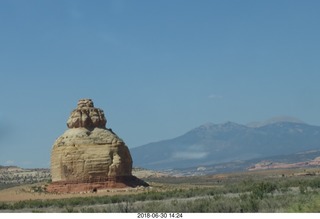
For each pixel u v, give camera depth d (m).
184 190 162.50
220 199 92.94
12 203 146.62
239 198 93.62
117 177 197.25
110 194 172.62
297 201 78.12
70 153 198.25
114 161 198.25
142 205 95.00
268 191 112.12
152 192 160.38
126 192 179.75
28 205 132.00
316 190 103.00
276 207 77.75
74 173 196.25
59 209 110.31
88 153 197.62
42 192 195.38
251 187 129.38
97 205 118.69
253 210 78.69
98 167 196.12
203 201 89.75
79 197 163.25
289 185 127.81
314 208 67.75
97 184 194.25
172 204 89.56
